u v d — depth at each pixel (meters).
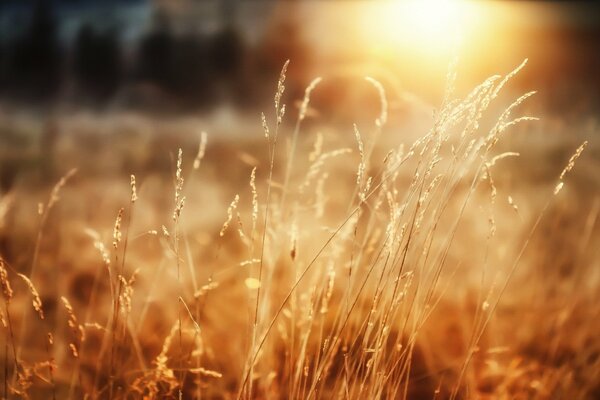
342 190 4.00
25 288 3.06
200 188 5.94
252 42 32.09
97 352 2.43
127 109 23.28
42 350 2.45
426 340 2.39
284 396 1.99
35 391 2.10
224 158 7.89
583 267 3.04
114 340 1.59
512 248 3.30
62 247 3.65
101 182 6.48
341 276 2.43
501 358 2.40
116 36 39.72
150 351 2.38
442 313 2.77
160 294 2.94
